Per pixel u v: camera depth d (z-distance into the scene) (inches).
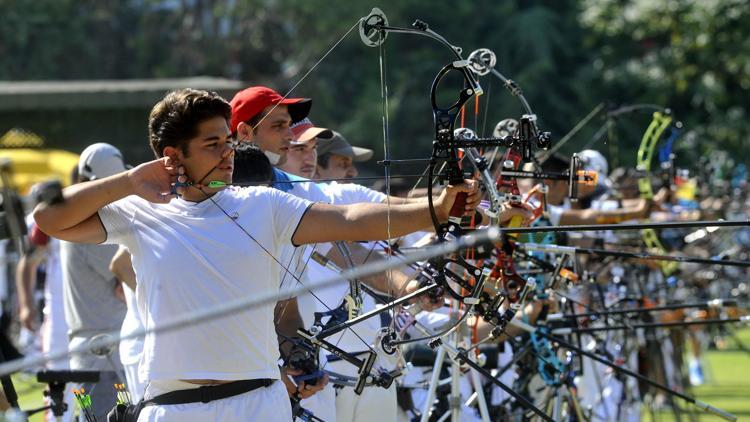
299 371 772.6
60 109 2994.6
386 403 912.3
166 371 636.1
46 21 5068.9
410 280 826.2
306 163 961.5
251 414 637.9
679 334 1540.4
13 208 706.8
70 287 1043.9
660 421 1518.2
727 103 4028.1
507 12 4517.7
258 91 913.5
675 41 4114.2
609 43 4404.5
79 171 1088.8
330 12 4722.0
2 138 2979.8
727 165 2037.4
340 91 4741.6
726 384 1934.1
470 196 670.5
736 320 1006.4
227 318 633.6
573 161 850.8
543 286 938.1
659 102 4097.0
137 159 3063.5
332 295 880.3
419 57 4480.8
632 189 1539.1
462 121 770.2
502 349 1061.8
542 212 899.4
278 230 652.1
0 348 804.0
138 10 5531.5
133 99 3006.9
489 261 865.5
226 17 5344.5
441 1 4498.0
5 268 1768.0
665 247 1521.9
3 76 5029.5
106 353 929.5
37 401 1445.6
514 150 842.8
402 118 4379.9
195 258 637.3
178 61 5433.1
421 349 973.2
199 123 637.3
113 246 1039.6
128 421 668.1
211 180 646.5
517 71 4439.0
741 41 3993.6
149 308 645.9
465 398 1072.2
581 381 1238.9
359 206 655.8
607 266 1343.5
